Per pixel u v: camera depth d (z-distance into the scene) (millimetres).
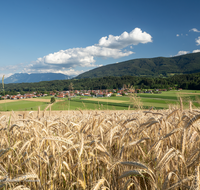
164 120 2303
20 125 2127
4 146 2461
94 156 1765
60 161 1642
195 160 1285
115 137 2215
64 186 1936
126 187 1335
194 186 1098
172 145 2072
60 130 2873
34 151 1901
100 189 1248
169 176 1314
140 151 2098
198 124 2061
